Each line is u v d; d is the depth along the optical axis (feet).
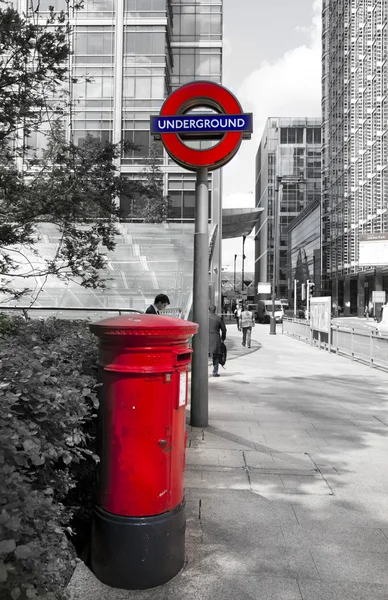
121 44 127.34
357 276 250.57
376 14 205.46
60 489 9.24
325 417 23.70
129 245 77.25
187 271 73.20
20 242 19.24
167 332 9.48
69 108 24.72
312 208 289.94
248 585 9.52
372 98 209.77
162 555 9.48
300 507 13.19
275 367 43.42
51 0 66.49
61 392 8.63
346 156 247.09
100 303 66.95
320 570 10.08
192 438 19.76
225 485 14.73
